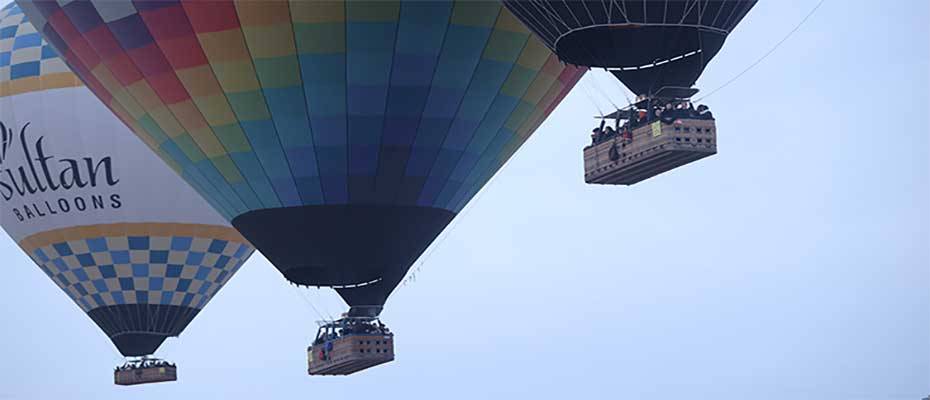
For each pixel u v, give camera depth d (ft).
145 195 171.53
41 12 137.90
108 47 134.62
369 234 137.90
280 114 132.98
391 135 134.21
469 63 132.57
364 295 141.69
